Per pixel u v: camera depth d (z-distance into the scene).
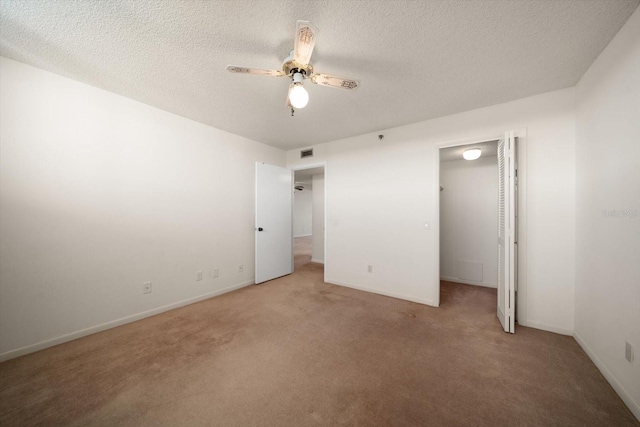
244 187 3.62
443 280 4.10
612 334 1.54
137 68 1.92
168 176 2.75
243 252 3.61
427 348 1.96
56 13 1.36
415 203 3.01
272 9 1.34
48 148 1.98
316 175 5.52
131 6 1.31
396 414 1.32
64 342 2.04
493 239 3.75
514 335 2.15
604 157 1.66
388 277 3.21
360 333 2.21
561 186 2.17
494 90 2.21
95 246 2.23
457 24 1.44
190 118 2.92
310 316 2.57
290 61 1.58
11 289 1.83
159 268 2.67
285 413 1.33
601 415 1.30
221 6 1.32
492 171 3.77
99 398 1.42
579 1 1.28
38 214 1.94
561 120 2.18
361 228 3.46
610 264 1.57
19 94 1.85
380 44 1.62
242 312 2.68
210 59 1.79
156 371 1.67
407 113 2.71
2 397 1.43
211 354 1.88
